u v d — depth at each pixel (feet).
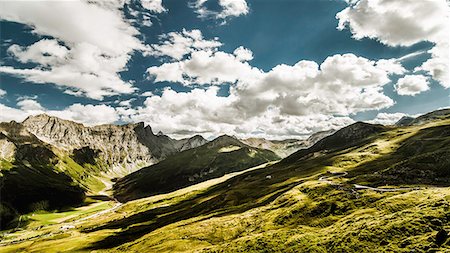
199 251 415.44
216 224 572.10
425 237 268.00
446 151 642.63
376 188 506.07
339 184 555.28
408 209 334.03
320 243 327.06
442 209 306.35
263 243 377.09
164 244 527.40
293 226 437.17
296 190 582.35
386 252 267.59
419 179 548.72
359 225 338.95
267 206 587.68
